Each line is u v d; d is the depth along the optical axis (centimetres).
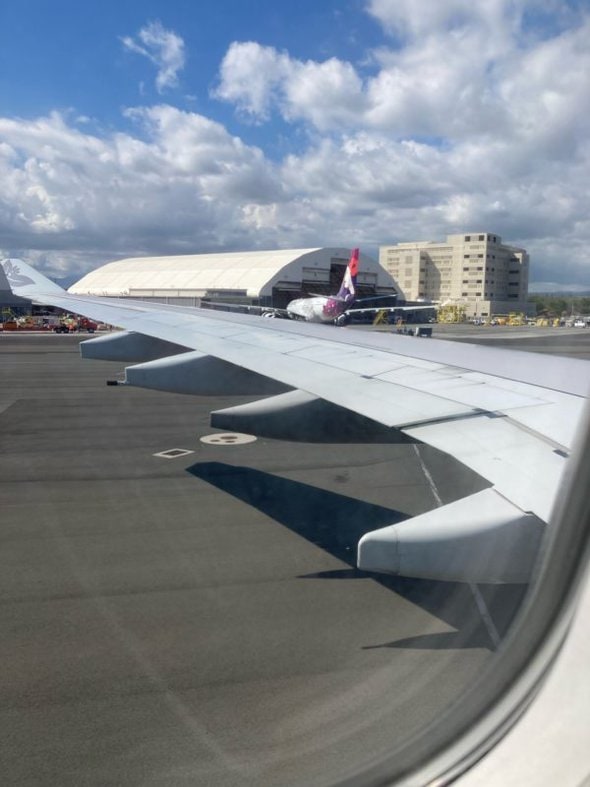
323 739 350
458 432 407
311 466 1034
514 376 530
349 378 601
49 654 459
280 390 858
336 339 837
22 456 1116
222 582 581
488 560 325
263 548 666
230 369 858
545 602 302
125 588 570
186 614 518
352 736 350
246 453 1134
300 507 810
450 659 430
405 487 908
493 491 365
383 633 477
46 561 636
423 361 638
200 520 760
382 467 1028
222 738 359
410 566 341
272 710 383
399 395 516
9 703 402
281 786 317
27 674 434
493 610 497
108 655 456
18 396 1903
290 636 477
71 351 3694
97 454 1131
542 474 337
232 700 396
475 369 574
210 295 7456
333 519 762
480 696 334
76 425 1423
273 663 439
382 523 747
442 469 1013
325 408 654
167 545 677
